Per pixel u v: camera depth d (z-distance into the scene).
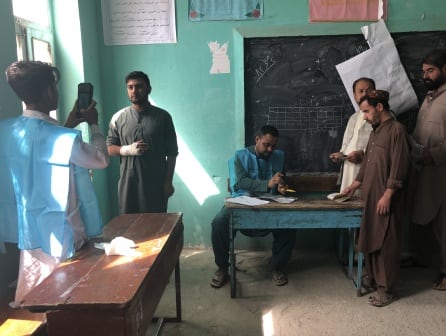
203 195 3.54
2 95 1.86
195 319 2.48
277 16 3.24
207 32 3.32
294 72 3.31
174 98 3.43
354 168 3.01
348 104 3.31
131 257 1.68
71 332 1.34
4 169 1.63
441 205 2.78
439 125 2.78
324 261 3.32
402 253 3.38
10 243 1.90
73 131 1.60
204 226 3.58
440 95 2.81
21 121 1.60
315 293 2.78
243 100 3.35
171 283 2.96
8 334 1.44
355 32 3.19
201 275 3.09
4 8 1.88
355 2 3.17
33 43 2.78
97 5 3.33
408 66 3.22
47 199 1.59
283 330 2.34
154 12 3.32
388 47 3.16
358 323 2.40
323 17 3.20
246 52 3.32
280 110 3.37
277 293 2.79
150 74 3.41
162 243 1.83
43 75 1.59
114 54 3.39
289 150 3.42
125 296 1.34
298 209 2.60
